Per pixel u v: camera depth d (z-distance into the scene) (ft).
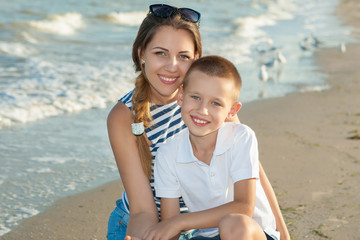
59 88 26.50
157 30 8.80
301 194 13.73
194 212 8.07
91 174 15.85
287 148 17.72
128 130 9.18
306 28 61.11
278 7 84.28
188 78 8.27
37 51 37.32
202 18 61.46
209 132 8.26
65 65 32.58
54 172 15.85
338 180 14.71
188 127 8.35
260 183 9.29
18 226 12.27
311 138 18.88
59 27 48.70
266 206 8.65
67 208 13.39
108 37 46.50
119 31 50.57
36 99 24.07
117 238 9.53
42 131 19.95
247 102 25.34
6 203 13.53
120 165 9.24
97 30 50.08
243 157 8.29
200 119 8.20
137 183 9.09
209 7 72.33
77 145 18.48
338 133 19.52
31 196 14.06
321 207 12.85
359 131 19.71
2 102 23.12
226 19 62.59
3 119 20.99
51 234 11.92
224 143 8.36
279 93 27.50
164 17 8.84
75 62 33.81
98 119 21.97
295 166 15.93
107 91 26.61
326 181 14.66
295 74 33.32
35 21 48.60
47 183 14.99
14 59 33.42
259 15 70.23
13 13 52.03
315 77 32.14
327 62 38.14
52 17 51.39
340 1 101.86
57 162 16.71
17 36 42.52
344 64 37.19
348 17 75.10
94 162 16.87
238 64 36.60
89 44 42.11
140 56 9.24
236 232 7.32
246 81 30.86
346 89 28.32
